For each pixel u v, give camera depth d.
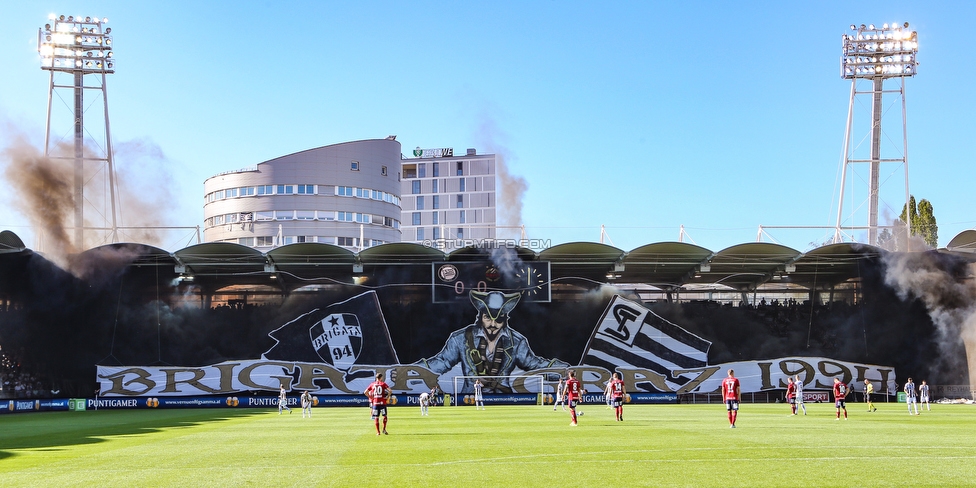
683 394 64.38
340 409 55.88
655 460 18.83
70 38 75.62
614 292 66.06
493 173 167.25
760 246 60.59
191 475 17.08
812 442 23.31
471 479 15.99
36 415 50.12
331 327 64.50
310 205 117.56
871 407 47.59
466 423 34.50
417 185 169.25
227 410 55.62
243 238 117.56
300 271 65.38
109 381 61.31
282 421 38.72
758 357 65.19
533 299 64.62
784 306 66.88
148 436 28.78
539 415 41.97
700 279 68.19
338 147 119.50
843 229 65.38
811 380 64.44
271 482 15.89
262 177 118.12
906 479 15.70
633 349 65.06
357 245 119.31
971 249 60.91
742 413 43.47
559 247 62.31
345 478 16.28
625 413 43.44
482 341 64.25
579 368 64.44
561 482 15.52
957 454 19.97
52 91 75.00
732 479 15.79
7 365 59.62
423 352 64.12
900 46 77.38
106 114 75.94
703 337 65.56
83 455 21.55
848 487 14.77
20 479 16.78
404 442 24.41
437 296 64.62
